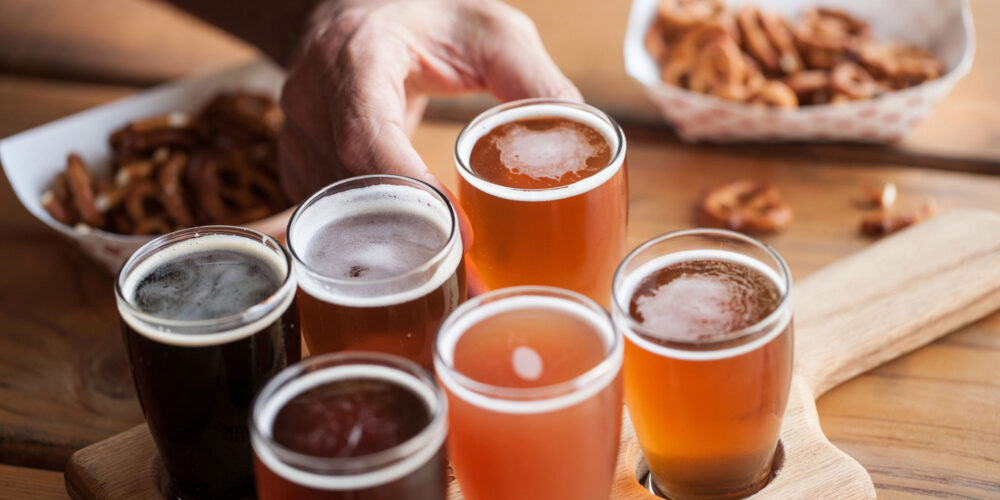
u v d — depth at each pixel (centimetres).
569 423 61
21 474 76
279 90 99
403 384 61
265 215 88
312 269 66
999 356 77
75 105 101
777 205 89
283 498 59
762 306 65
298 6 92
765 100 93
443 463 60
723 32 97
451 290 67
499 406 61
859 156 93
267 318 65
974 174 91
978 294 78
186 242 68
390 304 65
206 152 94
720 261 67
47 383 80
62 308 85
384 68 80
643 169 94
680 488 68
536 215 71
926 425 74
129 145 93
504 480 62
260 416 59
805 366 75
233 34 98
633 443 72
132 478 72
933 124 95
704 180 92
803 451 70
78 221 89
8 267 88
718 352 63
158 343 64
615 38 105
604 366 61
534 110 75
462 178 72
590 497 64
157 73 105
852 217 88
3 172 95
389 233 69
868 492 68
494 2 86
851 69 96
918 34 99
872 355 77
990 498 70
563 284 73
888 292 79
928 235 82
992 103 96
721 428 65
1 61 107
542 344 63
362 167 77
